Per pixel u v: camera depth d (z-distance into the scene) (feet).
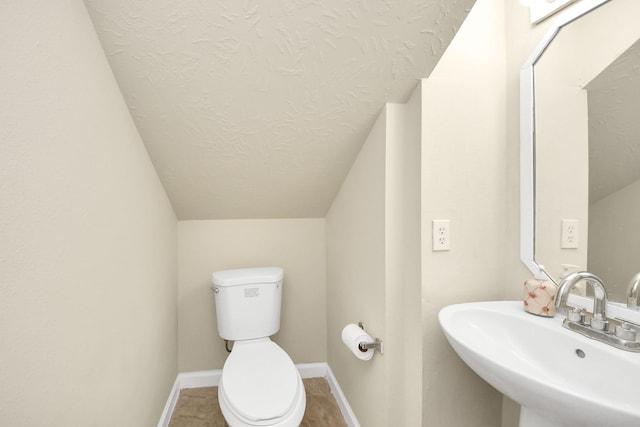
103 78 3.28
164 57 3.48
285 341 7.06
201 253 6.66
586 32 3.38
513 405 4.09
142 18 3.12
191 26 3.23
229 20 3.21
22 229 2.04
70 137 2.61
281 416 3.83
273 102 4.11
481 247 4.15
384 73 3.85
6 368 1.90
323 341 7.18
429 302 3.94
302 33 3.39
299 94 4.03
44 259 2.26
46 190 2.29
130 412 3.88
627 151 3.02
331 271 6.69
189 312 6.67
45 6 2.29
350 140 4.85
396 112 4.23
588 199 3.37
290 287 7.02
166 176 5.25
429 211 3.94
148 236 4.67
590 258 3.36
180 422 5.61
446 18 3.36
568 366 2.96
